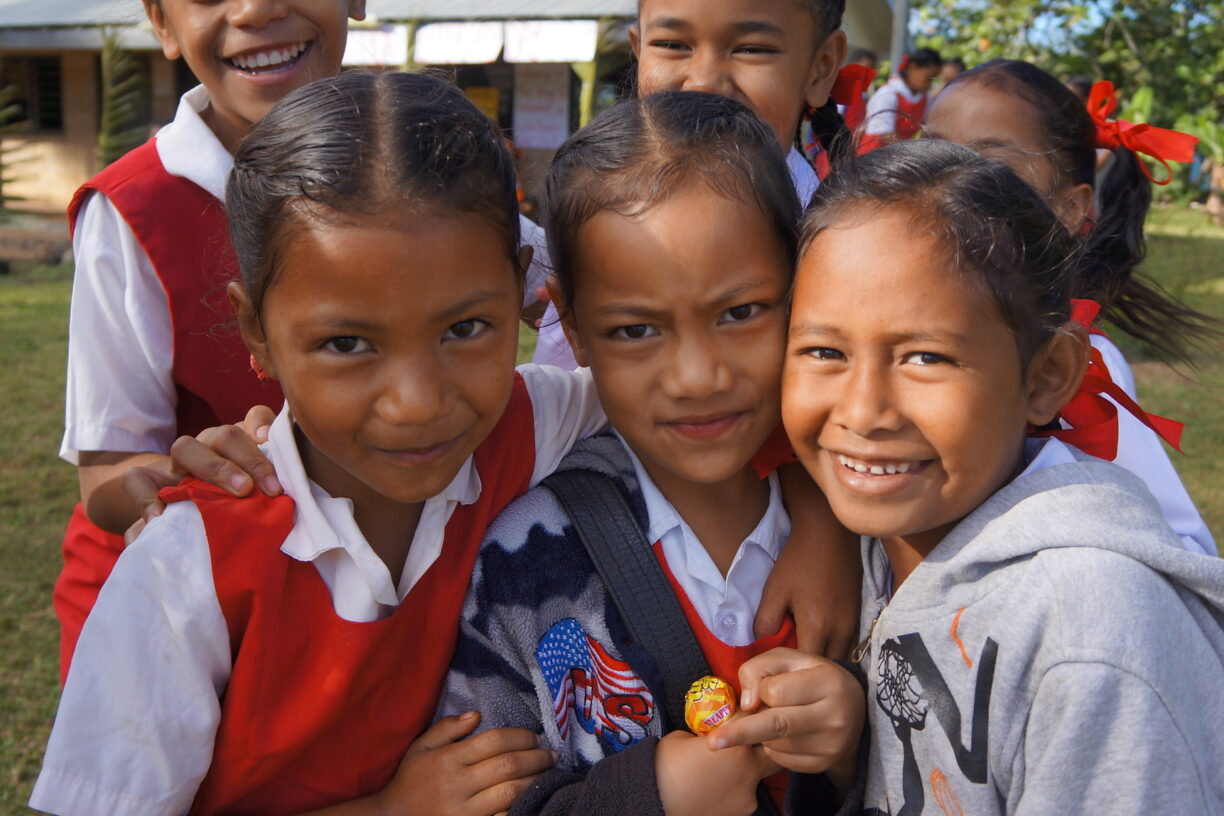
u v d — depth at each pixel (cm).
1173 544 122
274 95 187
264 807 144
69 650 186
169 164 176
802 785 148
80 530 189
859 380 125
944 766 129
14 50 1288
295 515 137
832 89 251
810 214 131
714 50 208
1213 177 1451
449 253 117
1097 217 236
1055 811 114
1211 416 613
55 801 127
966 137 227
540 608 145
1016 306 125
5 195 1116
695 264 130
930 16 1392
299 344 121
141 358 179
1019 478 132
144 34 1118
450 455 126
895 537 141
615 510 149
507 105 1177
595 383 143
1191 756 113
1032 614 120
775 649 142
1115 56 1162
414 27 768
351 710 141
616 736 146
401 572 145
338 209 114
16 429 553
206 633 131
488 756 141
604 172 135
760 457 153
